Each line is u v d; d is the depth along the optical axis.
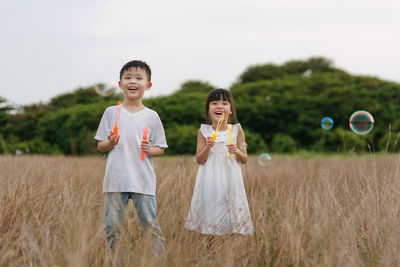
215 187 3.13
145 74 2.88
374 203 2.78
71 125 16.77
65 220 2.49
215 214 3.07
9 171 4.35
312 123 24.38
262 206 3.16
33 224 2.64
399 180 3.06
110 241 2.46
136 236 2.74
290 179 4.52
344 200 3.21
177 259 2.07
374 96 24.52
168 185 3.42
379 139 21.91
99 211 2.76
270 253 2.46
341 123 24.31
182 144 20.03
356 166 4.70
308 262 2.18
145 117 2.86
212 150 3.25
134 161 2.73
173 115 21.66
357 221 2.78
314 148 22.64
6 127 16.30
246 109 24.94
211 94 3.36
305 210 2.75
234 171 3.19
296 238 2.27
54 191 3.34
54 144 17.38
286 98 25.02
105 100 16.88
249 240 2.69
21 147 13.47
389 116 23.34
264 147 23.69
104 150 2.81
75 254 1.86
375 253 2.40
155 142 2.91
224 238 2.82
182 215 2.85
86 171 4.94
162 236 2.51
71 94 19.03
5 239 2.49
